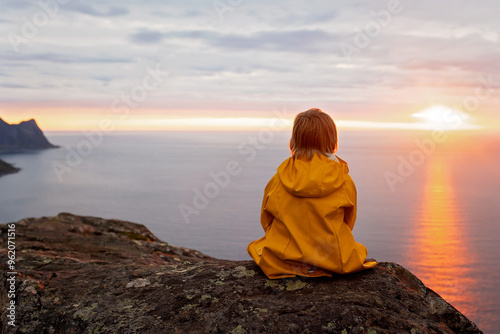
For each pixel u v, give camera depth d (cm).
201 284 297
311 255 272
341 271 281
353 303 250
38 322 276
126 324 254
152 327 247
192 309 262
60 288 313
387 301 260
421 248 15550
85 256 484
